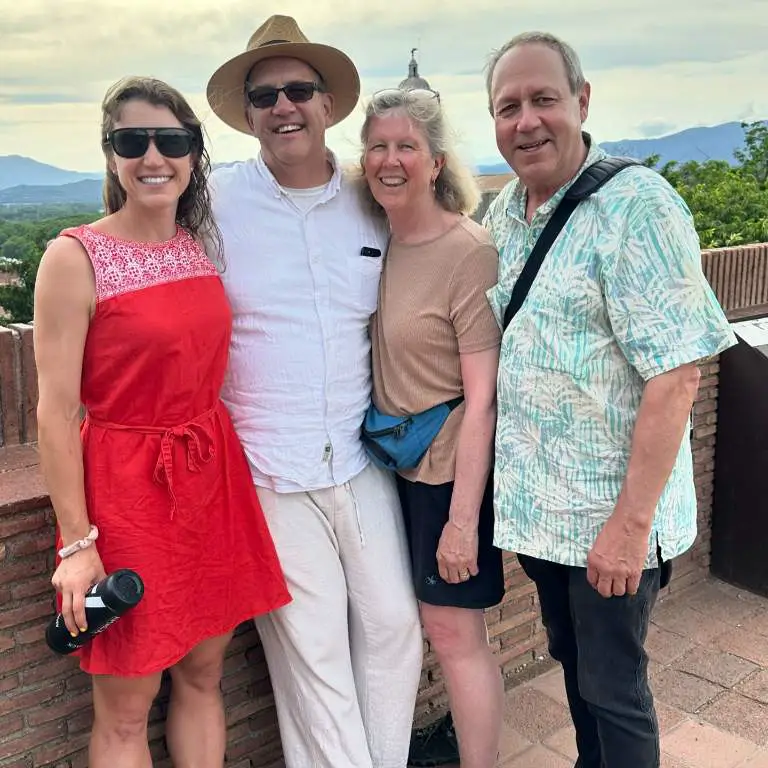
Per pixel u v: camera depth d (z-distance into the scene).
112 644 1.81
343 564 2.26
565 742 2.81
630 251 1.78
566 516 1.94
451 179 2.17
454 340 2.10
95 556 1.77
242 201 2.08
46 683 2.11
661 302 1.75
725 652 3.40
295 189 2.11
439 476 2.13
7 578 1.99
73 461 1.73
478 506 2.09
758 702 3.05
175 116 1.79
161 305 1.78
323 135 2.13
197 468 1.88
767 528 3.80
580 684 2.07
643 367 1.78
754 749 2.78
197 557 1.91
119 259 1.76
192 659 2.08
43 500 1.99
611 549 1.86
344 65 2.15
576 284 1.85
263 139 2.09
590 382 1.87
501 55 2.00
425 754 2.73
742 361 3.77
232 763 2.53
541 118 1.89
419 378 2.12
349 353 2.13
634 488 1.83
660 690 3.14
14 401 2.28
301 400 2.08
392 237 2.20
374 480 2.25
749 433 3.80
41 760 2.13
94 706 2.02
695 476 3.89
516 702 3.03
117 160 1.76
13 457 2.21
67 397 1.72
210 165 1.97
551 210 1.95
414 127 2.03
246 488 2.04
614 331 1.83
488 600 2.21
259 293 2.04
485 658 2.30
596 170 1.90
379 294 2.17
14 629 2.03
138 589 1.71
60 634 1.74
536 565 2.21
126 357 1.76
